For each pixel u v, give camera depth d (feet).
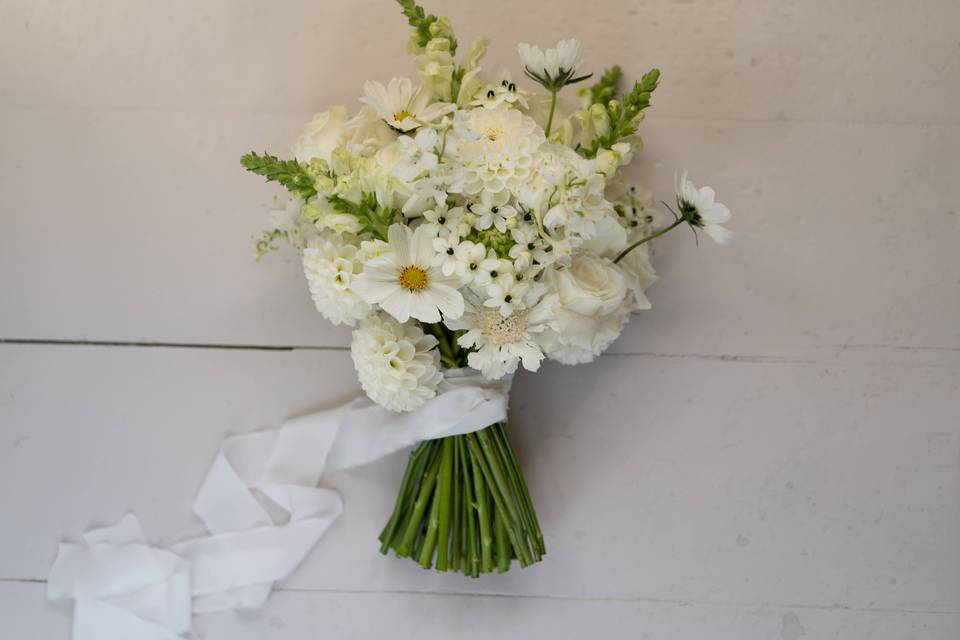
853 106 3.93
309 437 3.93
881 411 3.98
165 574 3.93
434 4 3.90
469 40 3.91
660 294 3.98
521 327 3.04
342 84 3.93
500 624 3.98
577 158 3.04
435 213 2.92
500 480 3.55
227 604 3.95
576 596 3.99
